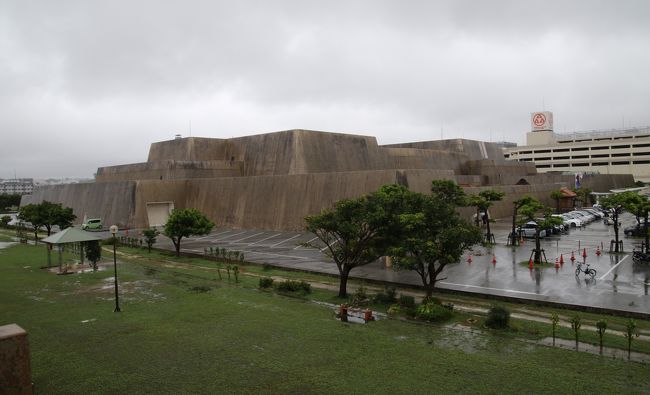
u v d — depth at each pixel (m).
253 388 12.98
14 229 69.69
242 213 59.12
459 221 22.86
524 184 71.31
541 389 12.62
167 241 49.03
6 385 11.41
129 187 63.69
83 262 35.81
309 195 52.59
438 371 13.91
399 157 72.19
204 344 16.64
